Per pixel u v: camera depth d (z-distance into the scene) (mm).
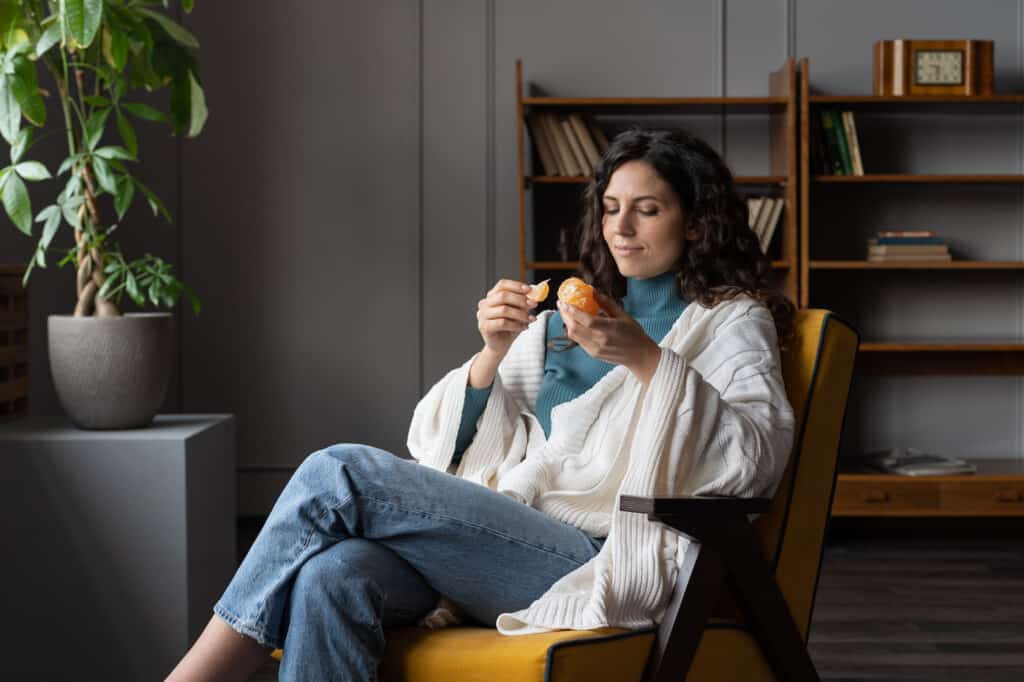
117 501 2402
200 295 4402
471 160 4398
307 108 4391
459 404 1748
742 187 4355
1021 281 4363
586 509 1628
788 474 1587
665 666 1421
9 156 3492
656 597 1467
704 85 4355
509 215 4406
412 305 4430
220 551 2701
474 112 4391
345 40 4387
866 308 4371
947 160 4352
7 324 2859
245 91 4379
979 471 4027
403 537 1438
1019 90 4352
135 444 2406
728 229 1735
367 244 4418
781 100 3996
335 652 1335
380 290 4426
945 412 4406
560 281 4355
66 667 2412
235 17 4363
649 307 1781
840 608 3164
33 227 3631
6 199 2422
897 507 3900
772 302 1695
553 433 1720
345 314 4426
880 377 4410
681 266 1761
